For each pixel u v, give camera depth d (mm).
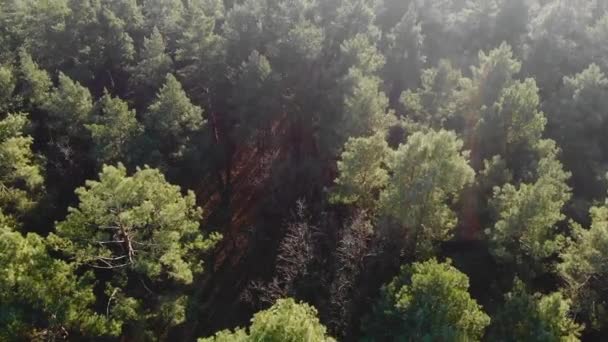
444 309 31375
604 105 48031
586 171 47375
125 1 57812
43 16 54219
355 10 56344
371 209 43844
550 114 49688
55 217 46750
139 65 52781
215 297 48969
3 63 51688
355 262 40156
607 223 34875
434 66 61219
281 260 47812
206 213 54594
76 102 47125
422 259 39000
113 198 34562
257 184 55938
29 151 44375
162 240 36500
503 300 37656
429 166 37188
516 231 36812
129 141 46281
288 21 54125
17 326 31906
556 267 36875
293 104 52688
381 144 41281
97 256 36000
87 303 35094
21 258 33250
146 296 39250
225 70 52656
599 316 35156
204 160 52125
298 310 28438
